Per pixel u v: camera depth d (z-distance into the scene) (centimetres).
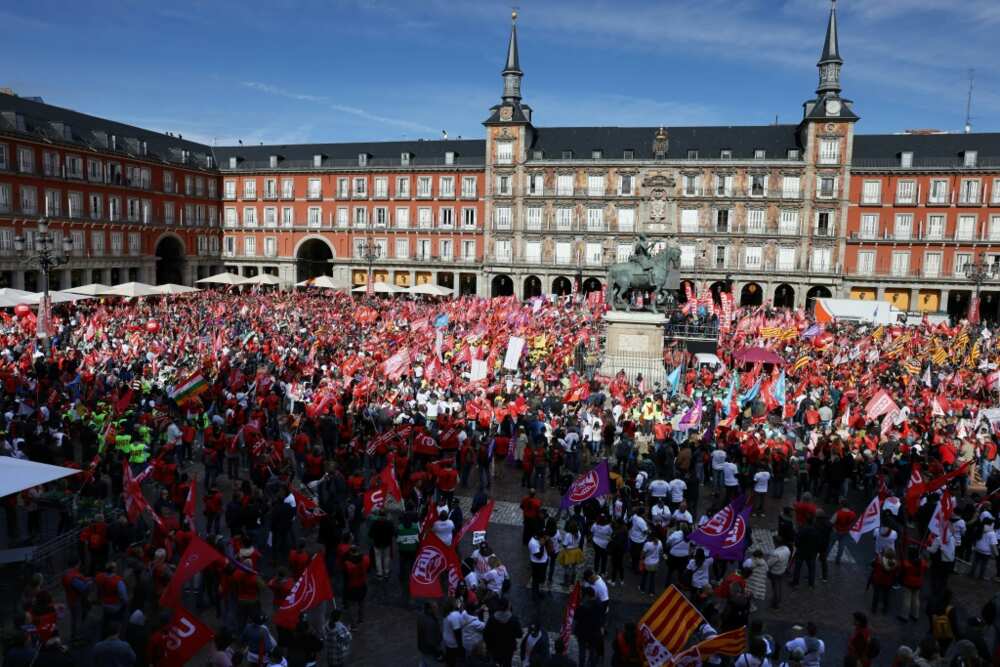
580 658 1395
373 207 9525
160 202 8888
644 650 1185
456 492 2473
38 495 1892
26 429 2267
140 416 2588
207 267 9756
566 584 1816
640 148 8744
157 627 1327
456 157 9325
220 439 2320
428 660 1332
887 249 8081
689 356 4441
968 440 2711
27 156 7112
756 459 2380
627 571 1916
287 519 1850
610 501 2161
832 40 8025
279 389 3191
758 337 5056
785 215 8275
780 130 8581
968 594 1850
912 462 2331
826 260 8231
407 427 2447
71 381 2989
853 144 8344
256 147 10275
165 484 2036
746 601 1408
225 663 1159
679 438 2870
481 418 2825
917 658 1220
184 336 4178
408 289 7519
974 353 4394
